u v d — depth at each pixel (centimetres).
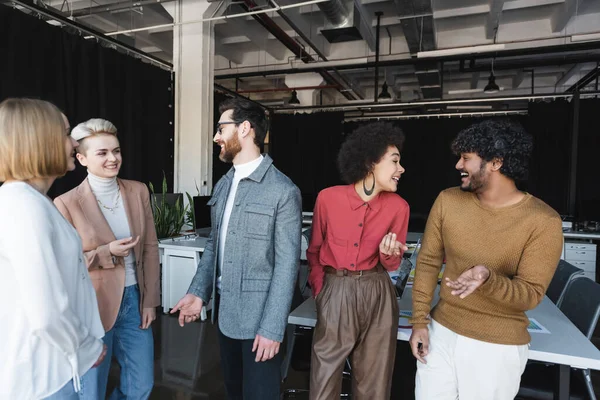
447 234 135
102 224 166
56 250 108
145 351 183
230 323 148
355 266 136
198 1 566
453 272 134
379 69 905
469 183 127
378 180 135
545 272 118
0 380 101
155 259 191
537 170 820
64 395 111
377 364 136
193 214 453
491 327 126
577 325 197
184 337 346
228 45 850
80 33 457
